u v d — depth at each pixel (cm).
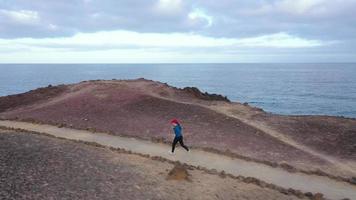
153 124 3575
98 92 4612
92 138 3138
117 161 1975
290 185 2178
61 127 3575
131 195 1484
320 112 8769
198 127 3416
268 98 11806
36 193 1373
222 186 1775
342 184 2262
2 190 1354
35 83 19450
